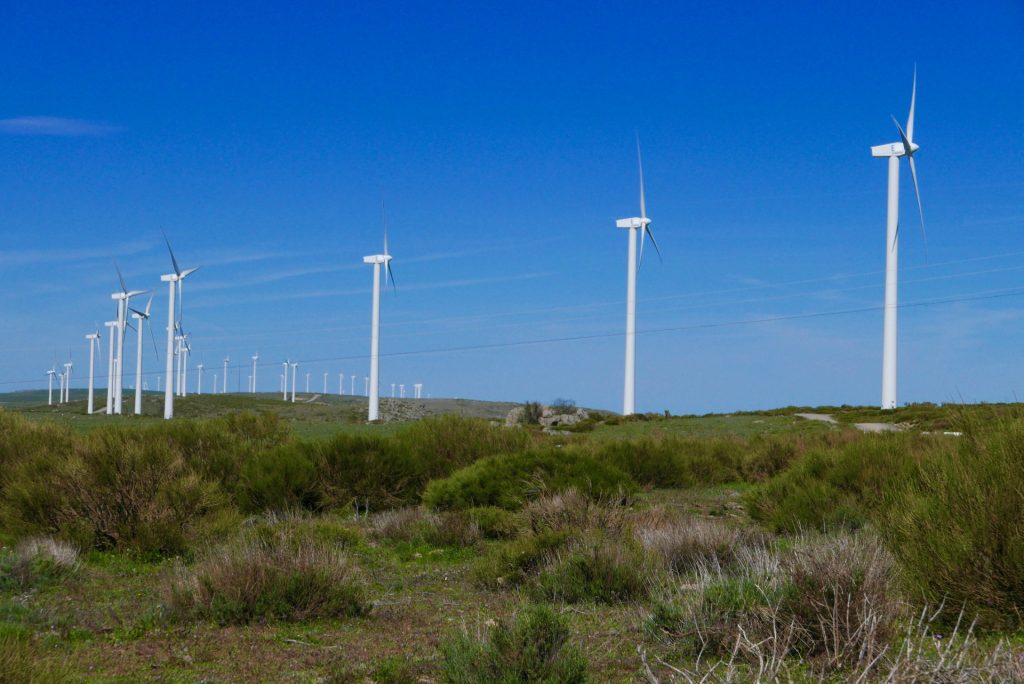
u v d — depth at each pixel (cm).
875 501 1591
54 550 1330
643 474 2781
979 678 595
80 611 1053
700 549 1287
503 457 2238
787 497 1795
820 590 763
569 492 1770
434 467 2622
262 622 1005
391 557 1523
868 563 818
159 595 1111
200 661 850
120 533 1503
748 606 820
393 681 770
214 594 1043
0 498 1761
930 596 842
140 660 848
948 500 888
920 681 605
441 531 1653
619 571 1124
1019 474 852
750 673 699
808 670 705
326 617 1037
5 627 877
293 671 815
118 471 1603
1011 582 809
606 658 815
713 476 2977
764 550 1084
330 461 2308
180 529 1534
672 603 896
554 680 704
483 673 725
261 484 2172
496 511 1789
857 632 699
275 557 1112
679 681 671
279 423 3159
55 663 775
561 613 1006
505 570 1281
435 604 1134
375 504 2291
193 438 2448
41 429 2312
